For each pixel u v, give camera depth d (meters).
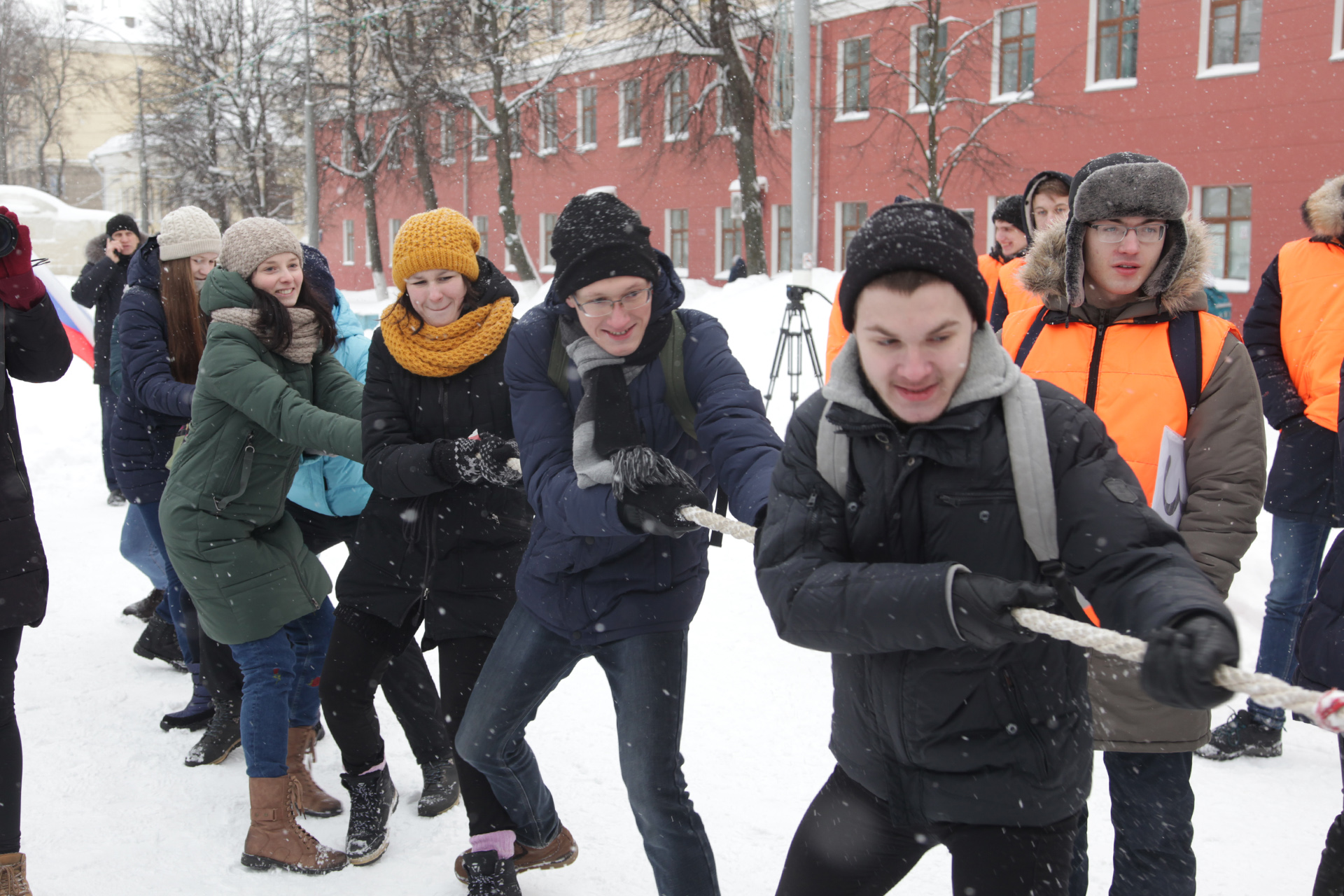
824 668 4.28
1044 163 20.45
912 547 1.77
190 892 3.03
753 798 3.35
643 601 2.47
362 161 33.91
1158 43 18.48
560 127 32.06
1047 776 1.79
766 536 1.83
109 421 7.68
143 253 4.21
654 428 2.47
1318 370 3.48
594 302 2.33
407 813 3.50
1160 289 2.51
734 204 25.92
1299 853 2.97
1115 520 1.63
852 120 23.95
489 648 2.96
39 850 3.26
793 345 10.52
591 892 2.95
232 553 3.16
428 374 2.89
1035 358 2.67
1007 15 20.98
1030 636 1.52
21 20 49.03
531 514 2.99
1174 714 2.29
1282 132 16.98
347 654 3.12
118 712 4.33
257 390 3.10
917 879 2.89
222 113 36.34
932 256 1.59
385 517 3.04
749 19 22.28
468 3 27.42
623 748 2.46
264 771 3.16
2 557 2.83
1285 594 3.68
